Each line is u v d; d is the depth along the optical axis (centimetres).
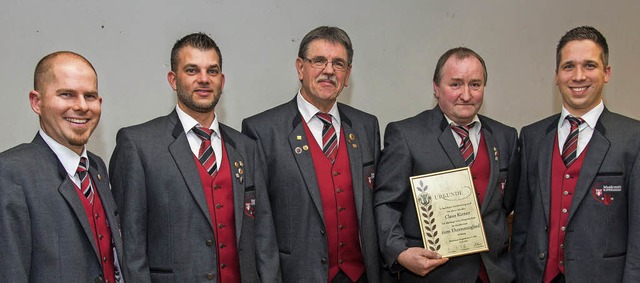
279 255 209
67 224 161
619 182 201
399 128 221
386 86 271
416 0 271
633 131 204
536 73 293
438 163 214
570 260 203
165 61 239
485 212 213
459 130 219
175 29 239
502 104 289
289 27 254
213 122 203
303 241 208
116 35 233
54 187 161
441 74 216
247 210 201
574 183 207
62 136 165
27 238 154
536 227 213
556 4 293
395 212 215
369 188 219
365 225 214
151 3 236
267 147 214
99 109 173
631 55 305
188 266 187
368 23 265
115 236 176
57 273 157
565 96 213
